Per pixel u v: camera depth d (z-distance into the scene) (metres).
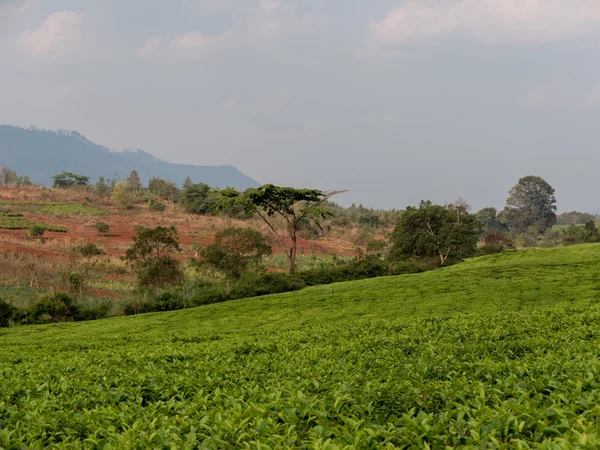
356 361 10.60
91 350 16.56
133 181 141.25
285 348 13.19
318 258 64.12
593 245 44.66
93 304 32.59
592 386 6.57
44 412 7.59
